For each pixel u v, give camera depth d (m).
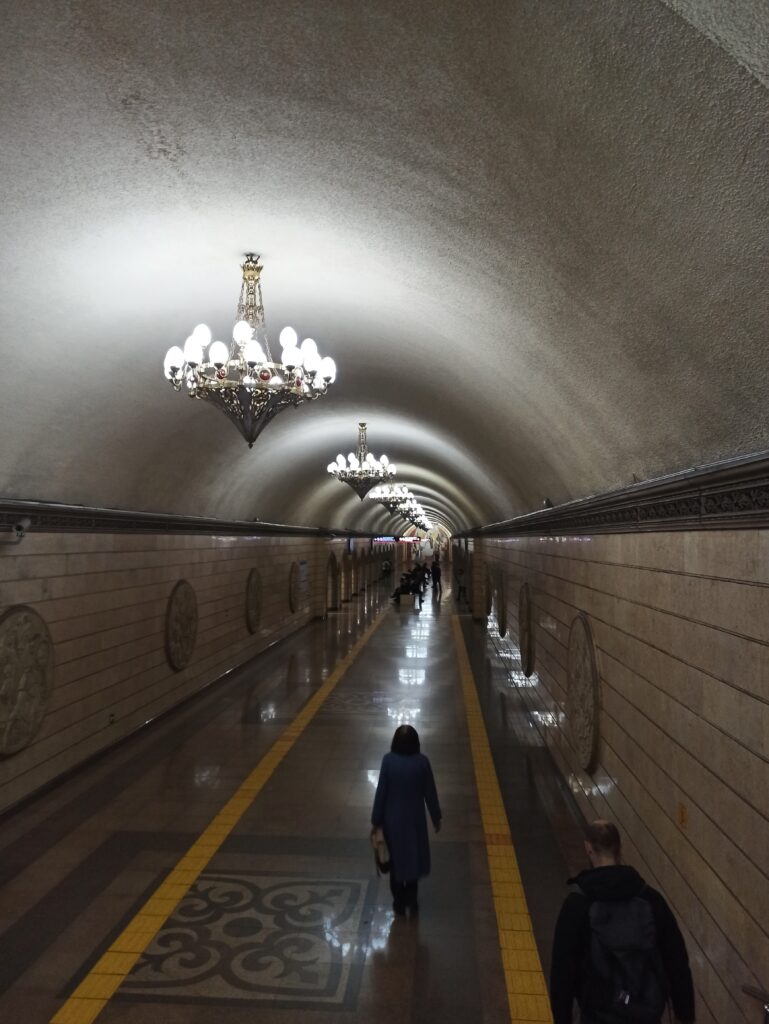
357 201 4.22
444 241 4.30
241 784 7.82
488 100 2.85
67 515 7.81
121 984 4.29
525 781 8.01
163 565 10.71
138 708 9.84
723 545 3.32
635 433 4.60
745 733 3.03
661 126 2.34
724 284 2.70
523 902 5.30
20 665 6.85
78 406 6.88
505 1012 4.06
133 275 5.41
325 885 5.53
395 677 13.82
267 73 3.14
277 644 17.92
